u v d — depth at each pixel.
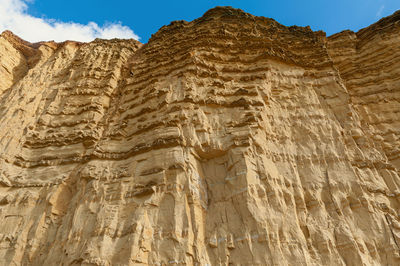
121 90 18.80
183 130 13.84
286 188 12.09
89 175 13.16
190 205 11.30
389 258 10.12
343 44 21.25
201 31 20.25
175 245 10.09
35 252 11.49
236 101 14.93
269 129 14.32
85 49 22.58
